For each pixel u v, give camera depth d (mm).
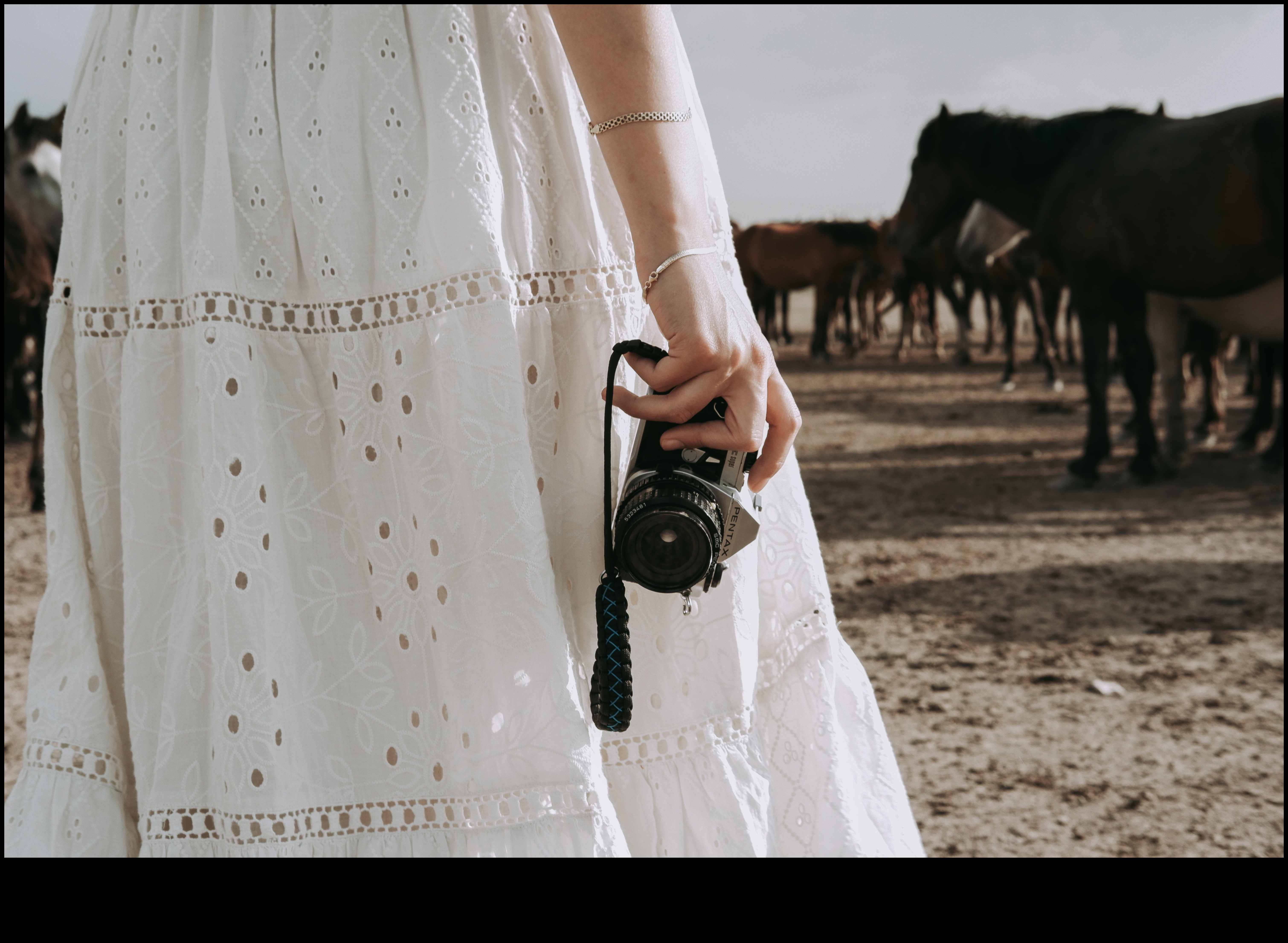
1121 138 5676
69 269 930
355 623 847
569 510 884
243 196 834
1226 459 6961
